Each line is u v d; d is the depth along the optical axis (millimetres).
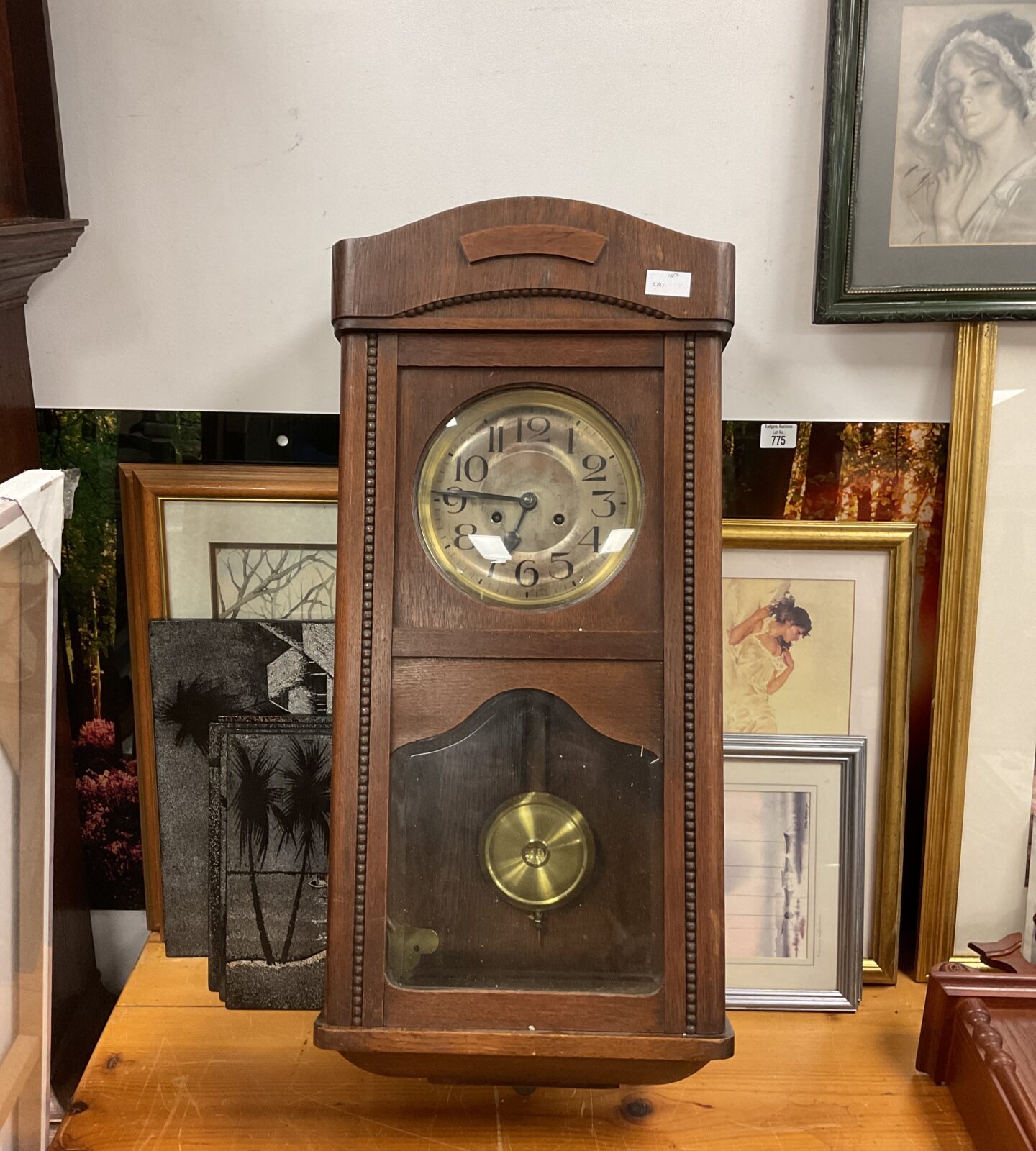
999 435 935
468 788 749
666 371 734
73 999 1005
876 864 994
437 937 746
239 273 938
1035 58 862
